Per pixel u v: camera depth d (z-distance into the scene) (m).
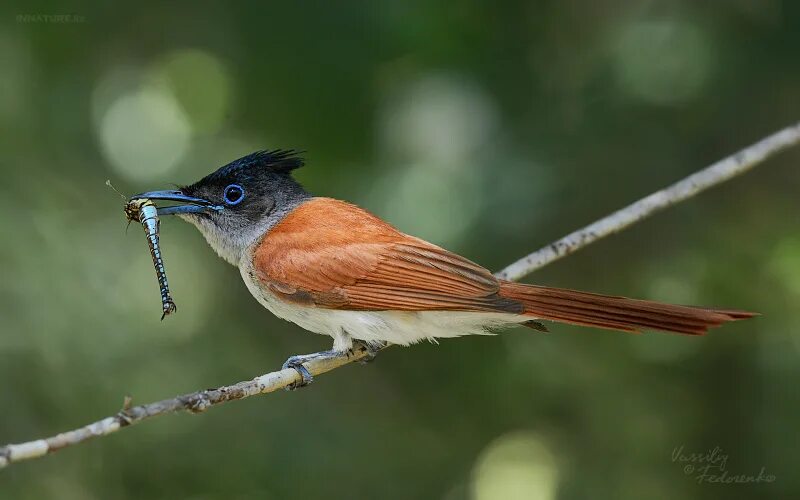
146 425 12.31
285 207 10.31
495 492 13.16
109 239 13.38
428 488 12.96
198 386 12.70
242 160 10.35
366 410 13.38
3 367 11.52
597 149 12.51
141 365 12.55
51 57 12.88
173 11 12.85
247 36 12.34
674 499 12.91
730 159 10.27
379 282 9.31
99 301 12.48
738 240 12.83
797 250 12.34
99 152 13.57
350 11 12.04
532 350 13.23
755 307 12.60
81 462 11.91
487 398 13.42
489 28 12.48
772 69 12.31
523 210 12.28
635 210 9.99
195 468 12.29
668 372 13.05
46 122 12.99
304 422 12.81
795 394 12.63
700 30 12.39
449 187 12.73
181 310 13.61
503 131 12.68
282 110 12.48
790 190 13.19
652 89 12.43
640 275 12.98
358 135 12.53
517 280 9.62
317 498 12.39
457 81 12.81
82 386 11.91
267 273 9.73
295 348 13.82
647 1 12.73
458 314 9.16
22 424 11.49
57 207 12.72
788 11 12.18
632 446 13.12
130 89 13.89
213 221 10.31
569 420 13.44
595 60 12.59
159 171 14.12
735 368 12.94
